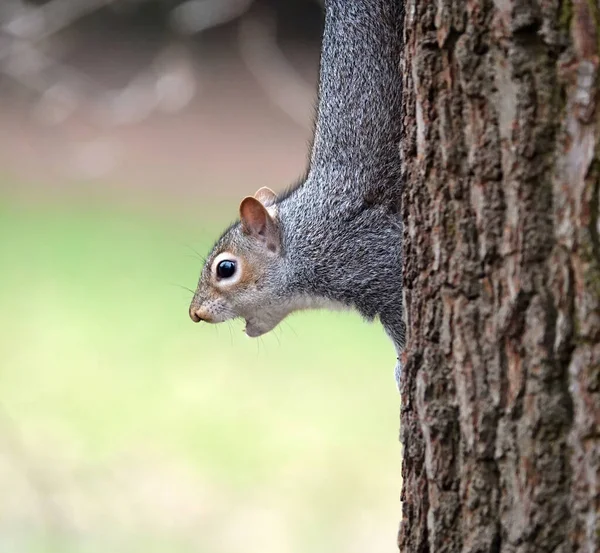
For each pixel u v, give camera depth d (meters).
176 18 11.62
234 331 16.62
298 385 15.15
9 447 12.35
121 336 16.70
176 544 11.41
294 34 26.28
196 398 14.78
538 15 4.30
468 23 4.50
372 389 14.98
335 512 12.21
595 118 4.21
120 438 13.60
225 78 28.42
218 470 12.93
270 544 11.42
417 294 4.84
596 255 4.24
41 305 17.88
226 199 23.98
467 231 4.58
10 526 11.38
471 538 4.63
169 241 21.16
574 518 4.34
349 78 7.19
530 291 4.38
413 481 4.92
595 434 4.26
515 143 4.38
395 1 6.89
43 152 25.03
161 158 25.48
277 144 26.44
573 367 4.31
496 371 4.51
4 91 26.42
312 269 7.57
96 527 11.59
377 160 7.21
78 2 11.61
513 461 4.48
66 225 21.84
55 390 14.86
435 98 4.66
